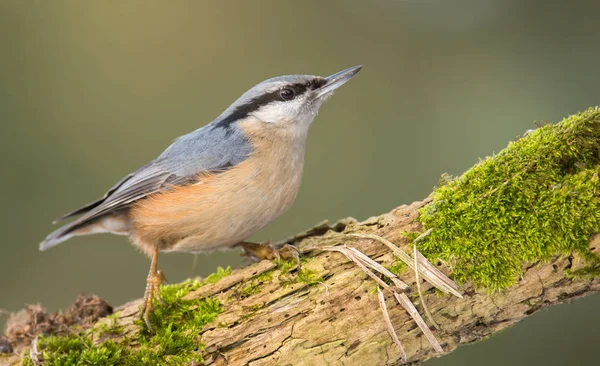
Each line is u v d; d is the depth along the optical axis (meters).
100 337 6.27
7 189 12.18
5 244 11.96
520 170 5.51
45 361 6.02
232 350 5.94
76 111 12.84
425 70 12.59
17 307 11.62
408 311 5.57
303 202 12.02
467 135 11.69
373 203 11.79
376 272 5.77
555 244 5.27
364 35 13.16
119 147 12.73
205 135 7.85
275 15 13.53
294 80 7.99
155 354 5.95
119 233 8.38
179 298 6.33
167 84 13.17
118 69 13.16
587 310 9.84
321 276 5.98
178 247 7.67
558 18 11.86
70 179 12.46
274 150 7.51
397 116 12.35
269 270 6.21
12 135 12.47
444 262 5.55
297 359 5.76
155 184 7.56
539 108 11.34
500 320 5.67
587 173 5.30
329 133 12.45
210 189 7.21
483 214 5.52
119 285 12.07
